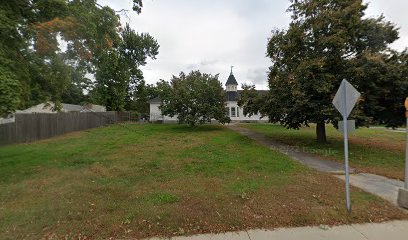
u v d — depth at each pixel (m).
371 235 3.84
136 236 3.77
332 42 11.03
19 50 7.52
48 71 8.37
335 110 10.60
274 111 13.30
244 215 4.43
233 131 21.44
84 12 8.22
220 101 24.31
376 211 4.67
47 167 8.29
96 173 7.38
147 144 13.62
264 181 6.46
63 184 6.28
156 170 7.70
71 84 10.45
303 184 6.26
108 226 4.02
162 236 3.79
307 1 12.62
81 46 8.30
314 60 11.23
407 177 4.92
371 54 11.00
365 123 11.12
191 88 24.20
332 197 5.35
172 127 26.23
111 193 5.53
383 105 12.08
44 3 7.38
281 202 5.02
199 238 3.73
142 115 48.56
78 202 5.00
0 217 4.34
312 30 12.17
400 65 10.85
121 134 19.67
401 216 4.48
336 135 18.50
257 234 3.85
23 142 15.77
